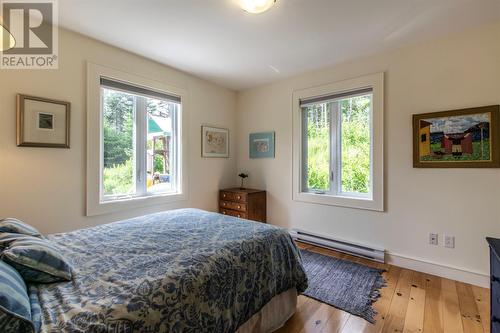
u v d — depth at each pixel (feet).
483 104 6.90
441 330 5.22
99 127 7.90
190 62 9.51
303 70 10.29
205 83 11.57
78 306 2.88
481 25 6.89
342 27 7.00
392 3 5.90
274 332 5.21
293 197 11.12
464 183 7.23
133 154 9.20
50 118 6.87
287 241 5.83
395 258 8.42
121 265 3.91
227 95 12.76
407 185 8.18
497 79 6.71
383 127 8.58
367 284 7.13
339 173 10.11
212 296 3.82
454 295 6.55
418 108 7.95
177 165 10.63
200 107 11.37
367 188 9.40
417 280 7.37
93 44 7.75
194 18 6.56
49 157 6.93
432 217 7.77
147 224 6.27
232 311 4.09
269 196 12.01
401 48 8.23
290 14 6.36
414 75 8.00
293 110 11.07
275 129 11.75
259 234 5.44
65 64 7.18
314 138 10.79
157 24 6.88
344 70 9.53
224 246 4.64
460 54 7.23
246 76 11.02
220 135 12.37
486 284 6.90
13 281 2.86
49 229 6.94
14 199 6.37
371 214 8.97
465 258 7.24
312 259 8.94
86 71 7.59
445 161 7.45
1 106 6.17
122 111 8.85
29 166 6.60
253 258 4.79
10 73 6.31
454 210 7.40
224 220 6.66
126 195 8.99
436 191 7.68
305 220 10.77
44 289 3.28
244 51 8.56
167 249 4.56
